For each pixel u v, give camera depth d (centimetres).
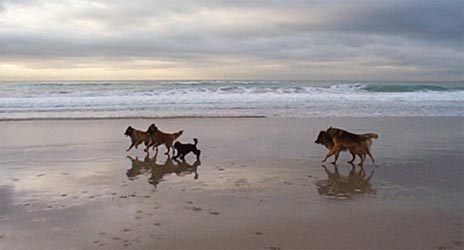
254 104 2203
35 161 898
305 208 577
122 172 799
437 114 1839
